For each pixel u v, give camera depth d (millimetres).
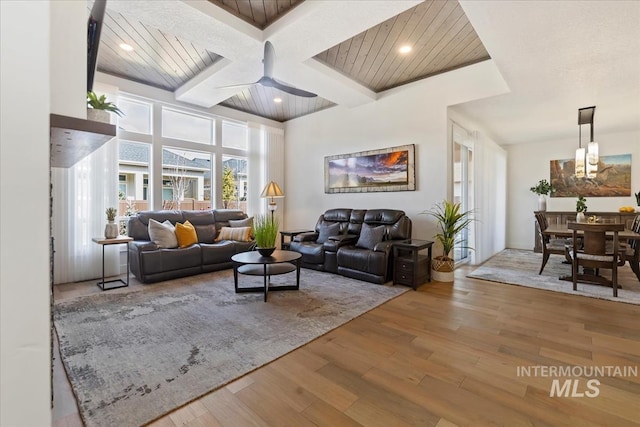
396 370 1927
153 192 4871
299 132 6441
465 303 3186
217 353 2133
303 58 3426
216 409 1575
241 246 4809
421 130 4547
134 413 1540
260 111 6145
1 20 583
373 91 4980
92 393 1693
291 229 6633
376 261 3908
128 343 2275
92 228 4133
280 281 4027
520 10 2322
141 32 3246
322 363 2010
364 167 5250
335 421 1490
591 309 2977
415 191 4633
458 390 1726
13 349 591
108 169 4293
